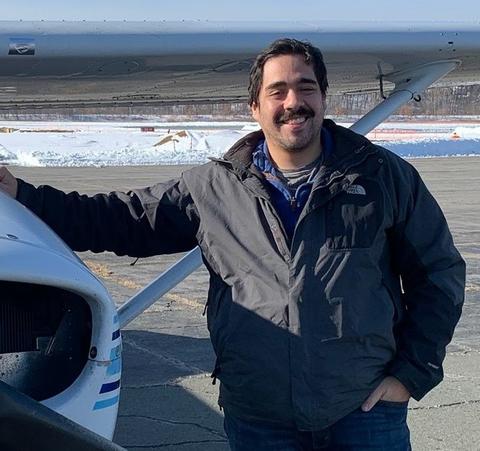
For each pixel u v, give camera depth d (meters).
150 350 6.19
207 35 4.08
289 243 2.61
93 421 2.63
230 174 2.74
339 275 2.56
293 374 2.55
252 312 2.60
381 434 2.66
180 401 5.08
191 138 36.31
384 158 2.66
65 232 3.05
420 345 2.66
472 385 5.41
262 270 2.61
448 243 2.72
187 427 4.67
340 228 2.58
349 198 2.59
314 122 2.64
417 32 4.41
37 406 1.89
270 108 2.65
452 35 4.38
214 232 2.72
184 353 6.12
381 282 2.64
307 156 2.69
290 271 2.57
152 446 4.40
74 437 1.92
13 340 2.66
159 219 2.95
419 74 4.84
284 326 2.56
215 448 4.40
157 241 3.01
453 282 2.70
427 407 4.96
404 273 2.76
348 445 2.65
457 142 33.41
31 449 1.89
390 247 2.71
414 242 2.67
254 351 2.59
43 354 2.68
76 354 2.67
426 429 4.62
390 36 4.34
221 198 2.74
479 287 8.52
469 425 4.70
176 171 23.22
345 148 2.64
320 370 2.55
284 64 2.63
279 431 2.68
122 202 3.04
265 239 2.63
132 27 4.04
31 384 2.64
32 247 2.51
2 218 2.71
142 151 31.52
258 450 2.71
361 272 2.58
